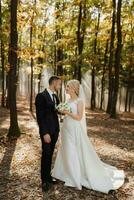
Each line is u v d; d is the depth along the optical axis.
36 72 21.41
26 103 31.75
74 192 6.44
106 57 25.42
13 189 6.48
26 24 15.14
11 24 11.02
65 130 6.94
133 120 18.05
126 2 20.41
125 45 24.17
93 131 13.66
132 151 10.07
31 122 15.95
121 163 8.65
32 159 8.59
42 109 6.42
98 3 19.81
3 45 18.86
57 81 6.61
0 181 6.91
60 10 20.31
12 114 11.34
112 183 6.84
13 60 11.12
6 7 18.70
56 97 6.76
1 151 9.39
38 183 6.84
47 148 6.45
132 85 27.44
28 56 12.74
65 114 6.81
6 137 11.19
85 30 20.64
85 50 26.61
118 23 18.31
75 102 6.89
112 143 11.22
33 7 14.68
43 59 22.61
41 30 22.14
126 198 6.24
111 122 16.75
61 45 21.41
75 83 6.92
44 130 6.37
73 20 20.72
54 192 6.39
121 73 27.78
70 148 6.80
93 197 6.24
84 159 6.82
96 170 6.88
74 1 18.77
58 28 21.64
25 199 6.02
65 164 6.88
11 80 11.23
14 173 7.44
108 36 23.00
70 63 19.48
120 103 32.41
